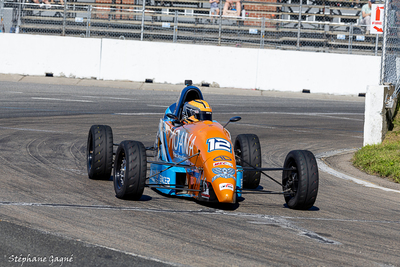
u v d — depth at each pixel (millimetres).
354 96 87500
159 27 95938
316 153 46375
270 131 56812
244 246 19594
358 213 27047
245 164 30906
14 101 65312
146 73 87250
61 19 99938
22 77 85688
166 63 87188
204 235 20703
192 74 87312
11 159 35562
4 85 77875
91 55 86938
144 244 19109
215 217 23766
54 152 39531
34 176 30781
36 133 47250
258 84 87562
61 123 53469
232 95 83250
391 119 49875
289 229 22578
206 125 27938
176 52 87000
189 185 27016
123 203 25469
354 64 87188
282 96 85250
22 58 86688
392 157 40406
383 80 48312
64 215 22375
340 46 98312
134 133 50406
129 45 86812
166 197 27547
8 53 86625
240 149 31516
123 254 17938
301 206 26188
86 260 17250
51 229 20203
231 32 97312
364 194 32219
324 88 87438
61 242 18797
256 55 87250
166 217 23125
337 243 20938
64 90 77375
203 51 87000
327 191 32438
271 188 32781
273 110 71812
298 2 103375
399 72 55000
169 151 30688
